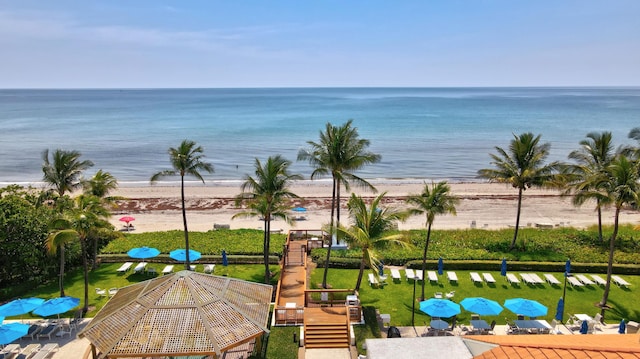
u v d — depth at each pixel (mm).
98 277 34812
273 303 30000
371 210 29578
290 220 33656
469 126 147000
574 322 27234
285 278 34188
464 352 16641
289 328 26766
